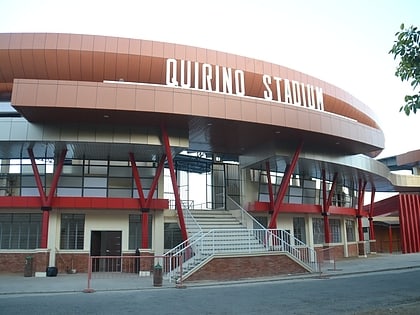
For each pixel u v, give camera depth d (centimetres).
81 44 2619
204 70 2500
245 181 3350
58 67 2627
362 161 3556
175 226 2836
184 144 2533
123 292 1695
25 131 2352
